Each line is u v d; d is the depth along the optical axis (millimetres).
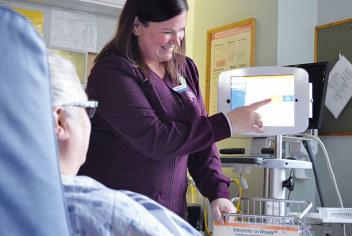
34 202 408
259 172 2367
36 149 413
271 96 1341
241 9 2619
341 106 2287
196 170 1393
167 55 1272
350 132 2236
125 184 1202
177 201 1278
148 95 1234
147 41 1235
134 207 592
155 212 655
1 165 396
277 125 1319
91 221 562
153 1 1176
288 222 1035
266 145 2160
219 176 1355
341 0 2379
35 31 422
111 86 1147
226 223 1039
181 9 1183
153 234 574
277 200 1284
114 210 575
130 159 1204
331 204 2283
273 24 2391
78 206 566
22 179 405
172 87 1323
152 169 1211
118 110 1132
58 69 651
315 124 2045
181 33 1257
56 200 421
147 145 1117
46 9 2117
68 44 2160
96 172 1210
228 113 1134
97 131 1221
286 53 2381
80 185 594
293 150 2080
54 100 624
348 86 2271
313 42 2475
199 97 1446
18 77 407
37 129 415
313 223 1581
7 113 400
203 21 2934
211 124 1104
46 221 412
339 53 2342
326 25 2420
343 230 2059
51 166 422
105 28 2271
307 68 2109
